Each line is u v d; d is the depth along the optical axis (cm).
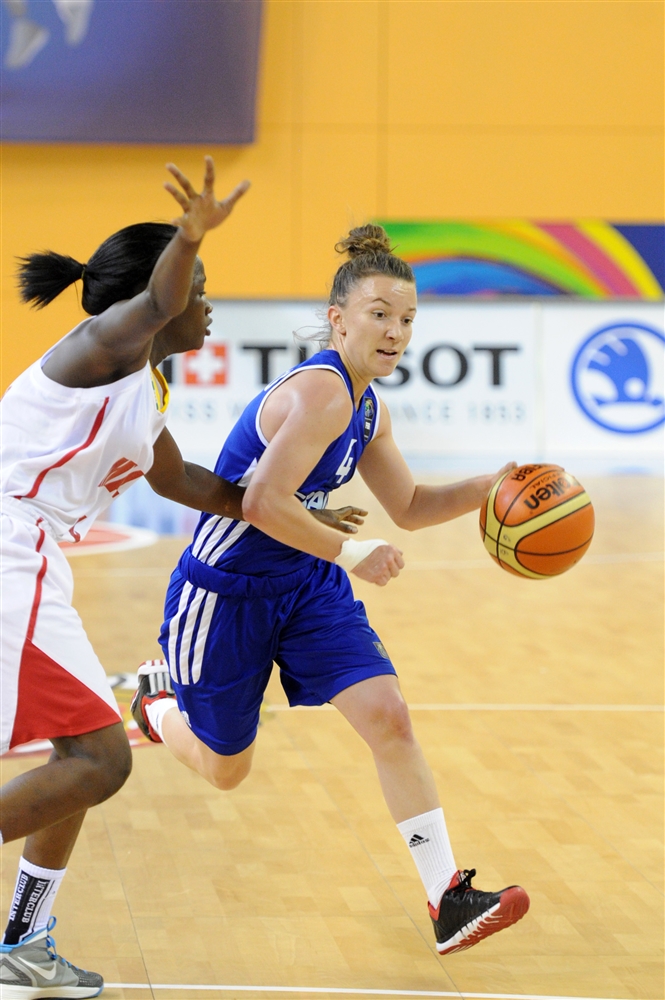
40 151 2773
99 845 735
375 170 2872
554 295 2872
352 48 2838
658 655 1211
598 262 2873
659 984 564
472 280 2859
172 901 655
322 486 609
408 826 572
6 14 2652
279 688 1117
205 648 612
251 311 2833
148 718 703
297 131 2844
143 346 499
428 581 1591
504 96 2875
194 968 578
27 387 512
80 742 502
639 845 734
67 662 498
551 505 605
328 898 661
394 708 577
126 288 513
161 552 1773
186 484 579
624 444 2864
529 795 822
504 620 1373
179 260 461
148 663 714
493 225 2864
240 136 2788
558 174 2898
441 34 2852
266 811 794
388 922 632
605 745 929
